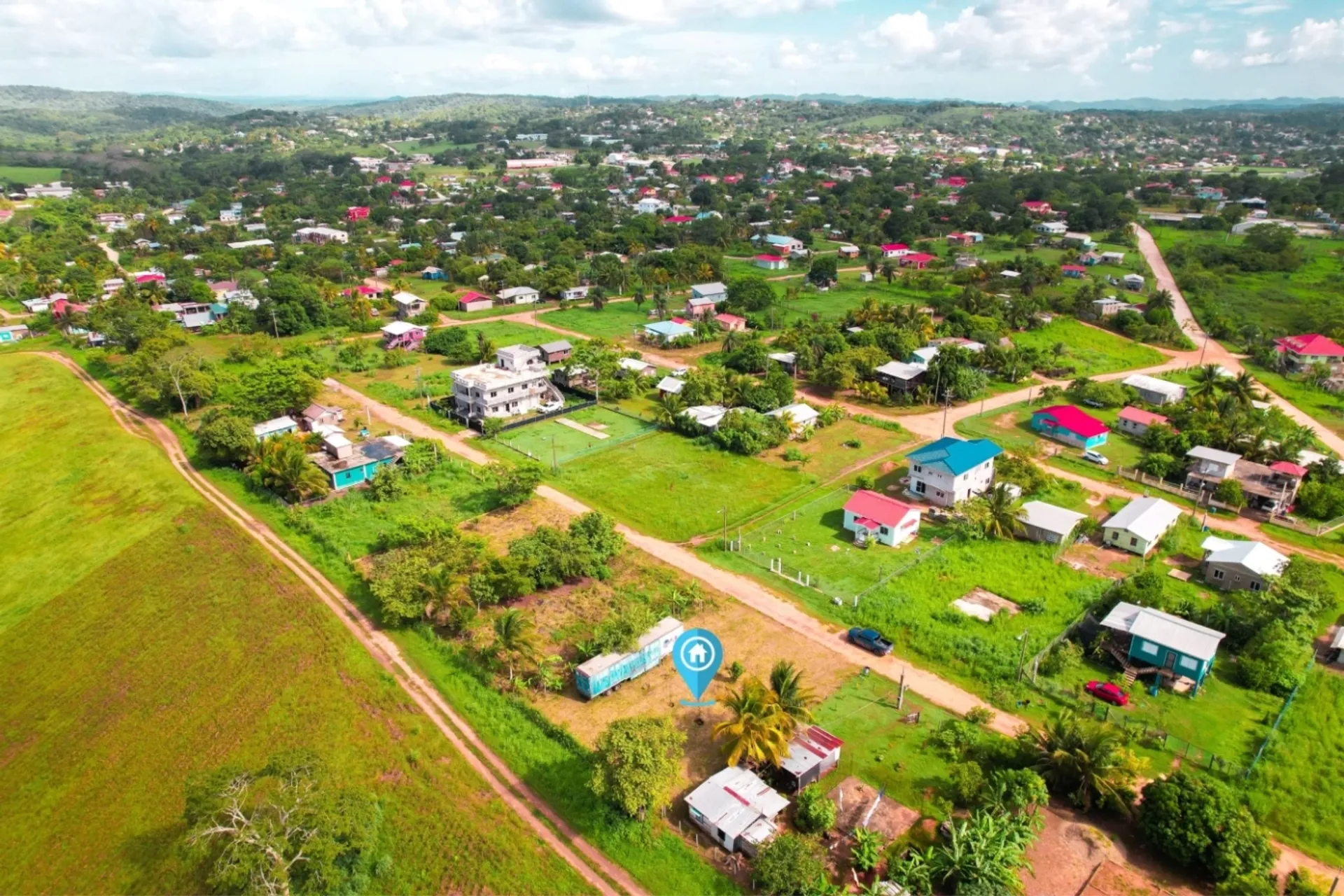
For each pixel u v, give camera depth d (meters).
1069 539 76.75
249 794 48.16
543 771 50.91
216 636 65.31
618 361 127.06
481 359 136.00
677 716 55.44
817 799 46.34
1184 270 187.00
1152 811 44.00
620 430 107.19
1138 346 143.62
